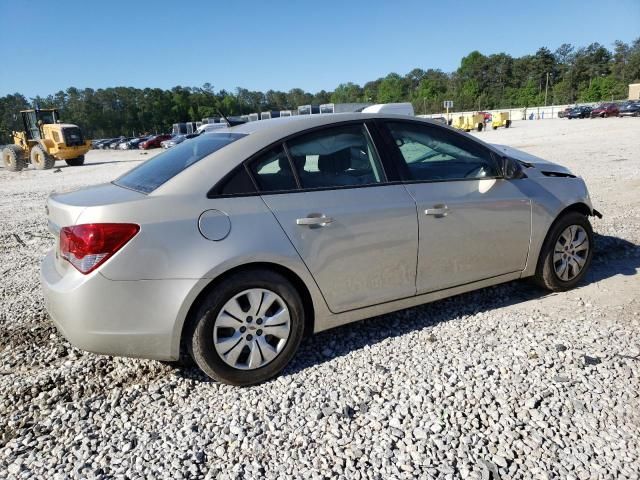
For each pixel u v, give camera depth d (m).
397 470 2.27
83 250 2.69
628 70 105.81
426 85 132.25
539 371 3.01
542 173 4.23
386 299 3.42
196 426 2.67
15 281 5.21
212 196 2.91
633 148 16.53
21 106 116.50
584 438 2.41
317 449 2.43
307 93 169.88
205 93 133.62
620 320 3.67
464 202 3.62
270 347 3.04
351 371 3.14
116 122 119.62
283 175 3.12
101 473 2.33
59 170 23.92
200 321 2.85
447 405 2.72
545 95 110.25
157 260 2.73
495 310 3.98
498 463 2.27
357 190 3.28
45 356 3.54
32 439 2.62
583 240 4.30
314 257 3.09
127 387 3.09
